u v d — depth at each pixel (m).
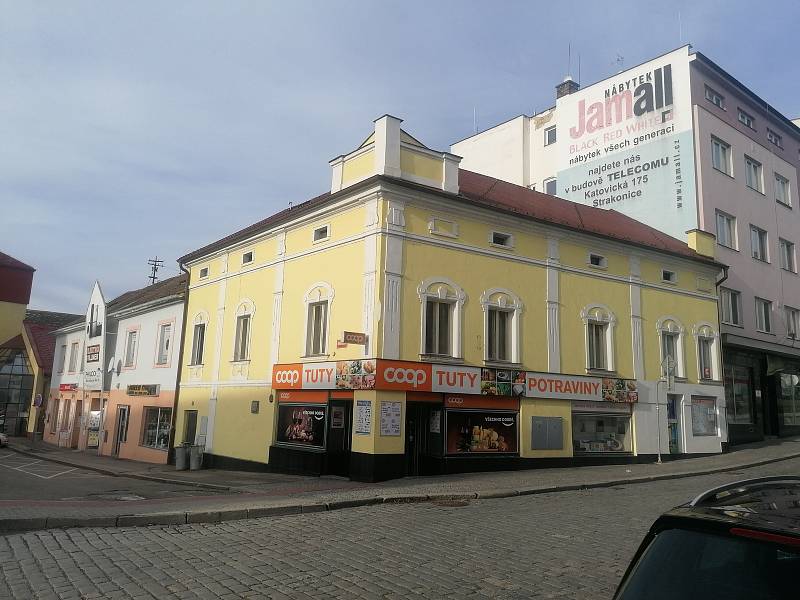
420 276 16.69
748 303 27.97
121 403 29.56
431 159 17.55
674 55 27.89
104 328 32.03
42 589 6.12
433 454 16.61
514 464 17.55
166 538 8.53
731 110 29.36
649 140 28.34
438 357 16.66
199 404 23.06
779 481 3.79
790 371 29.42
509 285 18.42
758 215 29.69
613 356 20.53
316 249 18.48
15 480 18.50
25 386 46.47
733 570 2.66
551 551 7.79
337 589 6.14
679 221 26.83
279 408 19.03
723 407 23.67
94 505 11.32
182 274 32.03
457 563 7.17
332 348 17.16
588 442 19.55
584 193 30.77
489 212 18.09
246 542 8.28
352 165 17.78
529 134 35.06
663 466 19.17
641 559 2.96
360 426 15.73
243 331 21.69
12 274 52.50
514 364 18.08
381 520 10.06
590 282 20.47
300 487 14.67
